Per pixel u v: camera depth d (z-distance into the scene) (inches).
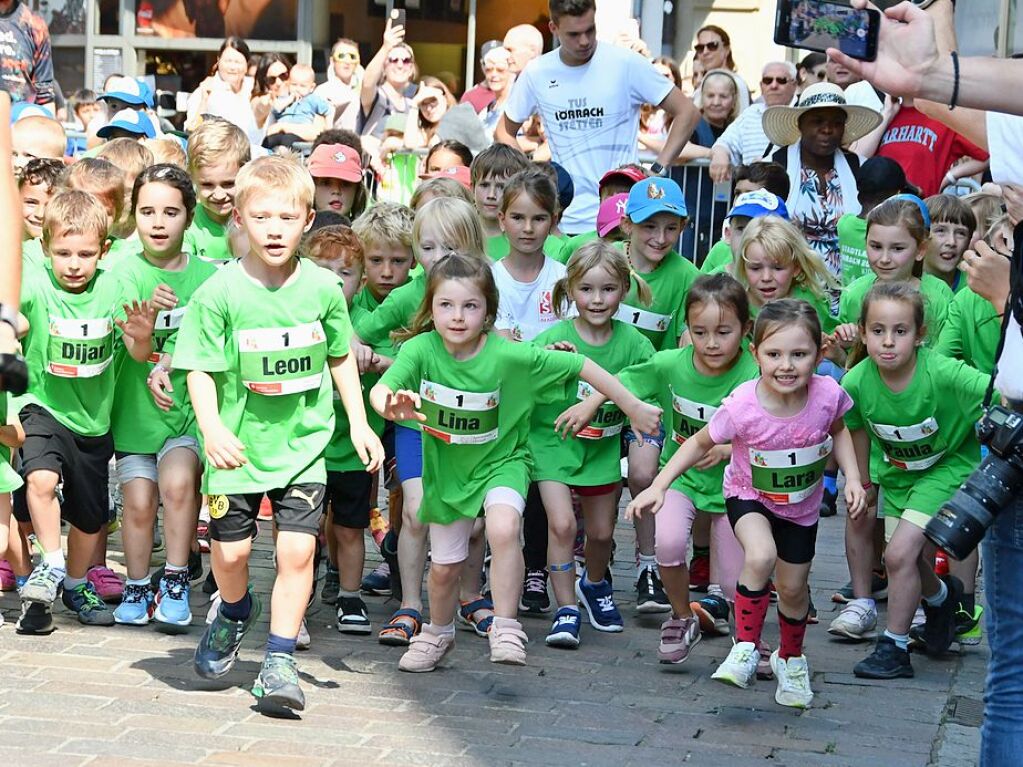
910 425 290.4
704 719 260.2
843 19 166.9
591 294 310.2
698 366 297.6
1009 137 193.6
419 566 307.4
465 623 319.9
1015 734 186.9
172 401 295.7
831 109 426.9
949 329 325.4
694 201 516.1
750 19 749.9
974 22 527.2
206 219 352.5
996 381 190.2
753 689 279.6
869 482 308.5
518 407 281.7
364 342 324.2
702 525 338.6
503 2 741.9
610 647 305.6
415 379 279.3
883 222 340.5
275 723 249.1
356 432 264.5
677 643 287.4
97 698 259.9
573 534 305.6
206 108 620.4
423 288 320.8
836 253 431.5
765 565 265.0
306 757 233.3
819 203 431.2
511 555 278.4
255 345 257.8
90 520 308.2
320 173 404.2
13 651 287.4
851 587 344.2
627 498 455.5
